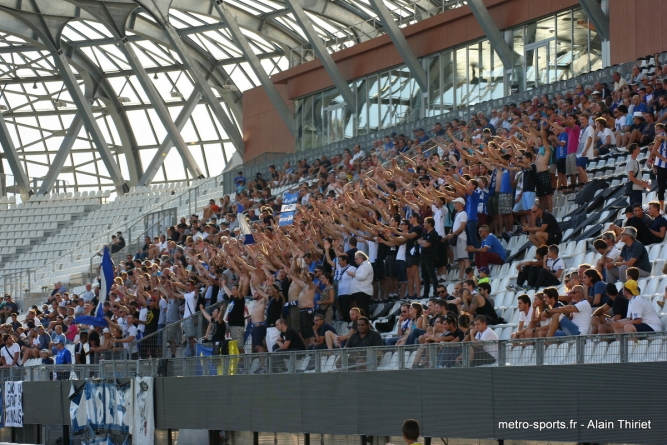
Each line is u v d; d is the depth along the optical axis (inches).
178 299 1138.0
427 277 908.6
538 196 949.8
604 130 1068.5
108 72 2674.7
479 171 978.1
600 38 1553.9
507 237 964.6
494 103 1561.3
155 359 981.2
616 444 558.3
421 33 1873.8
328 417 770.8
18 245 2266.2
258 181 1745.8
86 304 1419.8
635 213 775.7
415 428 525.0
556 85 1470.2
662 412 536.7
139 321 1165.7
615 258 736.3
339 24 2114.9
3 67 2716.5
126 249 1771.7
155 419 978.1
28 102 2822.3
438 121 1652.3
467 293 766.5
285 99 2208.4
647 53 1454.2
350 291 896.3
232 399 877.8
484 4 1734.7
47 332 1368.1
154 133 2778.1
